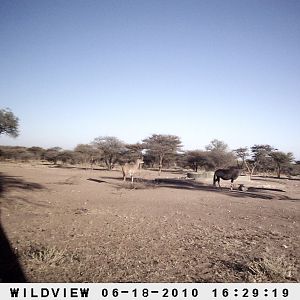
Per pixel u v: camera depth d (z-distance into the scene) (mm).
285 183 40688
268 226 11148
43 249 7227
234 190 26406
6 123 41125
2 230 9023
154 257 6949
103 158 68250
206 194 21875
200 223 11117
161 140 59062
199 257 7066
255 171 78250
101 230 9352
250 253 7488
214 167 60562
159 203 16234
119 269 6152
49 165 70125
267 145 66000
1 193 17328
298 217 13602
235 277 5926
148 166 79375
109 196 18516
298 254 7539
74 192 19922
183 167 80438
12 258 6535
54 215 11672
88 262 6473
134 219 11344
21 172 38875
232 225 11008
